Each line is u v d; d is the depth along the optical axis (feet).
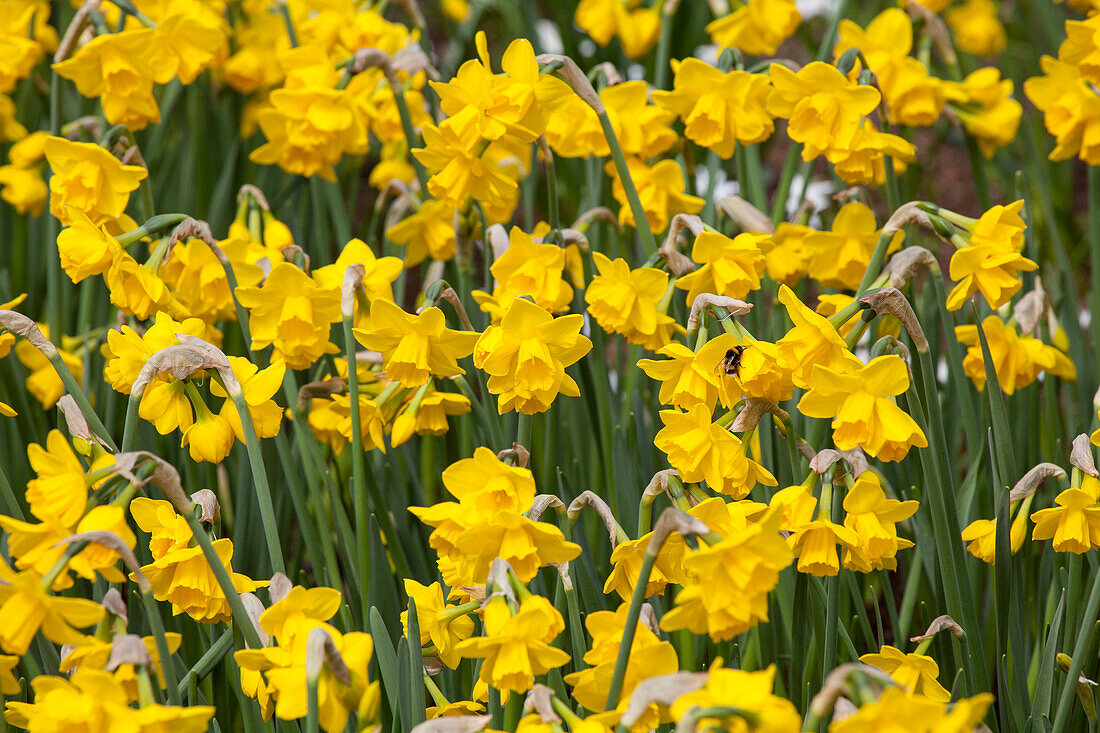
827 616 14.82
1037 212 18.81
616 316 15.15
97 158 15.23
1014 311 15.52
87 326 15.70
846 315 14.85
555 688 14.75
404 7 16.21
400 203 15.97
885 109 15.58
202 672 14.78
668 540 14.66
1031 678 15.26
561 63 15.28
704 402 14.89
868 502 14.75
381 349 14.97
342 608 15.02
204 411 14.87
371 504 15.52
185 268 15.26
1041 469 14.98
